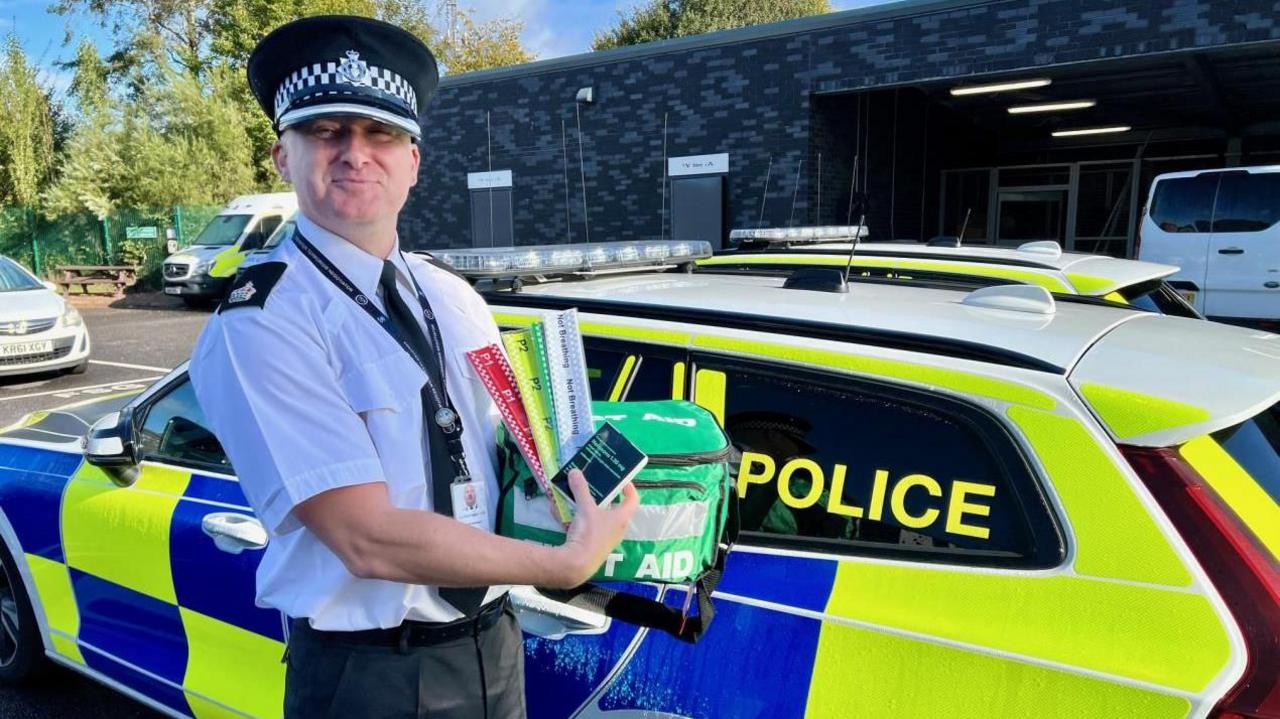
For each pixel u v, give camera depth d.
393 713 1.40
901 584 1.75
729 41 12.42
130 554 2.85
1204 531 1.56
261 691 2.51
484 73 14.88
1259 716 1.40
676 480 1.44
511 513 1.41
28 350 9.47
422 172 16.09
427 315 1.46
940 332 2.00
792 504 1.94
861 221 2.73
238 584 2.54
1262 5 9.02
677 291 2.56
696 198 13.05
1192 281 9.73
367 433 1.30
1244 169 9.45
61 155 23.77
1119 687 1.49
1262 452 1.77
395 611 1.38
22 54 23.83
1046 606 1.61
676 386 2.12
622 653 1.93
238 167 22.39
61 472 3.13
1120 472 1.64
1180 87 12.56
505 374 1.41
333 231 1.40
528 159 14.74
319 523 1.25
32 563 3.19
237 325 1.28
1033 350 1.88
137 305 18.73
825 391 1.96
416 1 32.22
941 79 10.97
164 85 22.58
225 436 1.28
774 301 2.35
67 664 3.15
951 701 1.60
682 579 1.46
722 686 1.81
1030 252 5.09
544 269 2.72
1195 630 1.50
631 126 13.55
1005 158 17.86
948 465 1.79
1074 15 10.02
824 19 11.55
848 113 12.68
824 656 1.74
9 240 22.84
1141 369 1.79
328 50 1.36
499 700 1.51
